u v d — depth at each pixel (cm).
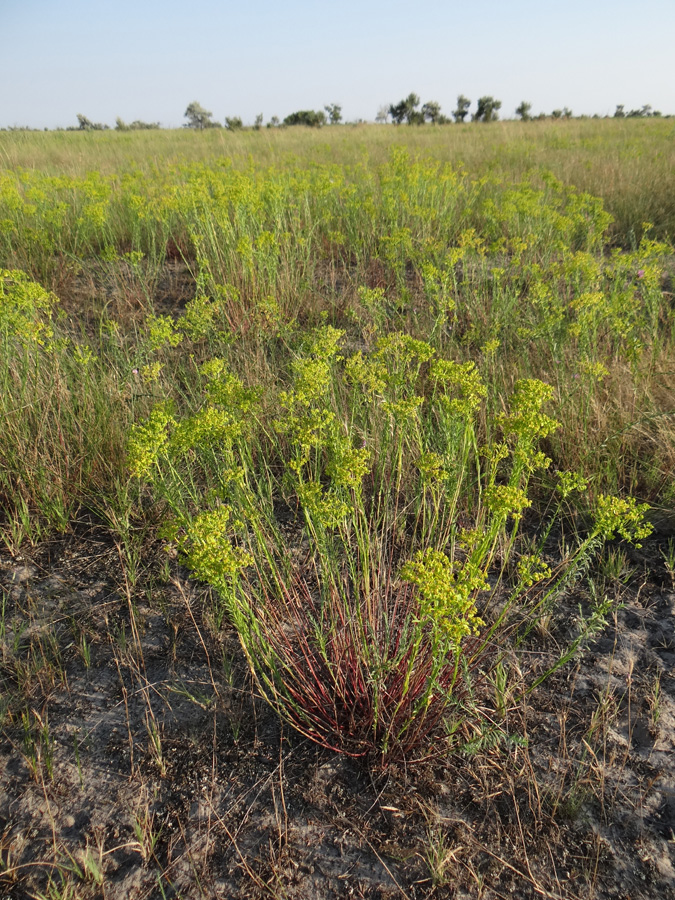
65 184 841
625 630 263
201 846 193
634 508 201
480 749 218
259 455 370
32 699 239
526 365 433
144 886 183
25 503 315
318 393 274
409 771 214
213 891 182
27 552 310
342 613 251
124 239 785
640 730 224
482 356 460
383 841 195
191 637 266
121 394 385
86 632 268
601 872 185
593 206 757
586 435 351
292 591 279
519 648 257
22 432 348
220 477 256
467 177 1086
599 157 1248
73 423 365
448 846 192
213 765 217
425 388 421
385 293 616
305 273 627
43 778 211
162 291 645
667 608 272
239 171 1013
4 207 823
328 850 192
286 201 848
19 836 195
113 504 328
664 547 304
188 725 231
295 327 532
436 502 274
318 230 800
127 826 198
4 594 285
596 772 209
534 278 549
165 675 249
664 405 380
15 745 222
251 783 211
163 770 214
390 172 944
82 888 183
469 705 212
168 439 252
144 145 1808
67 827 198
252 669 213
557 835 194
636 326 457
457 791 208
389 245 619
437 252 616
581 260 482
